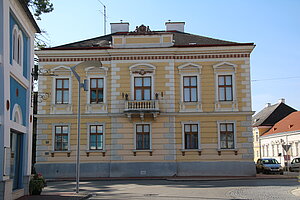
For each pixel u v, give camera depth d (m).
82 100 33.22
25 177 18.70
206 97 32.78
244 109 32.50
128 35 33.44
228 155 32.19
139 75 33.09
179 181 28.25
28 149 19.12
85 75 33.47
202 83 32.94
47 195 18.70
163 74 33.09
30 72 19.78
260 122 68.06
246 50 33.00
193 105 32.72
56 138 33.03
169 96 32.78
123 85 33.12
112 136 32.62
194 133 32.56
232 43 33.38
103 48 33.31
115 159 32.38
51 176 32.53
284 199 16.47
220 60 33.09
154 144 32.38
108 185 25.58
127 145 32.50
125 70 33.25
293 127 53.84
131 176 32.06
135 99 32.94
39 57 33.72
